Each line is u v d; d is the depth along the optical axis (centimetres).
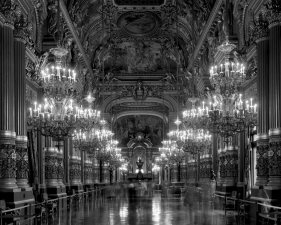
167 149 3161
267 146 1409
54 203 1681
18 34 1459
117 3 2850
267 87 1425
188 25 2970
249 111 1292
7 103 1333
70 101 1323
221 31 2030
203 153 2923
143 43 3534
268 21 1362
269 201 1272
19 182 1425
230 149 2066
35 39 1791
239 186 1961
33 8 1730
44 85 1283
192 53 2955
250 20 1662
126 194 3316
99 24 3100
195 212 1634
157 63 3722
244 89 1881
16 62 1454
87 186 3281
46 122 1277
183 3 2727
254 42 1515
